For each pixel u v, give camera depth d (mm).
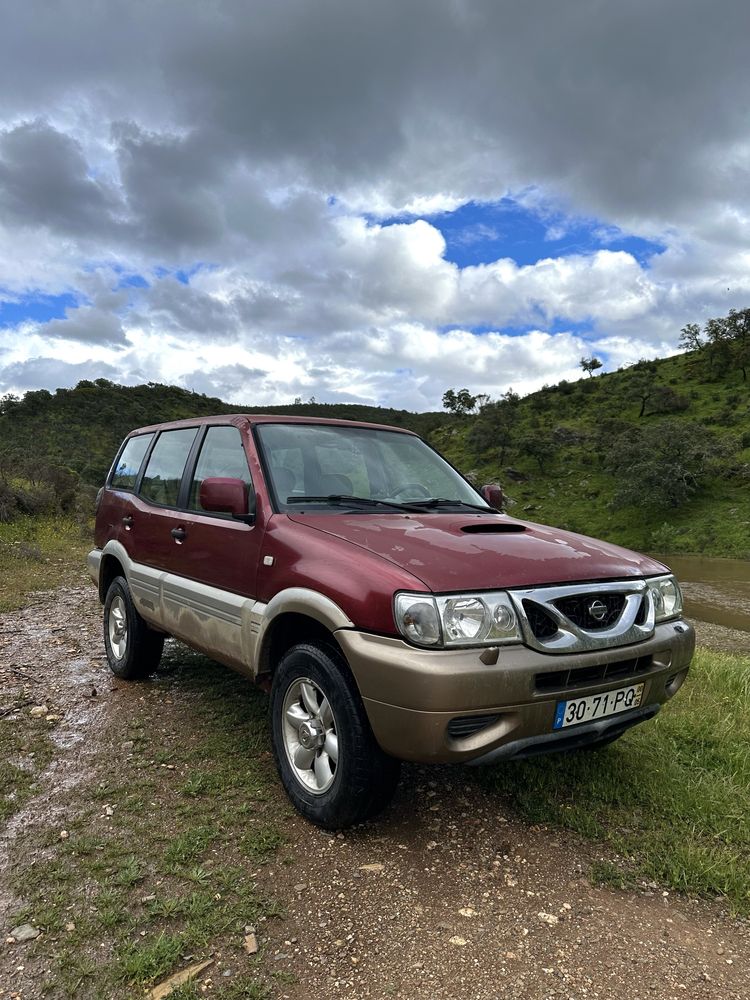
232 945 2242
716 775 3654
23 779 3451
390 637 2557
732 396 93438
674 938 2354
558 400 122062
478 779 3496
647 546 55125
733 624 21141
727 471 66188
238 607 3430
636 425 93062
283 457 3781
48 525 16188
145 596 4527
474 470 92312
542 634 2686
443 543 2965
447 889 2574
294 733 3137
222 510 3408
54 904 2439
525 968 2170
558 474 82750
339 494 3729
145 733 4043
